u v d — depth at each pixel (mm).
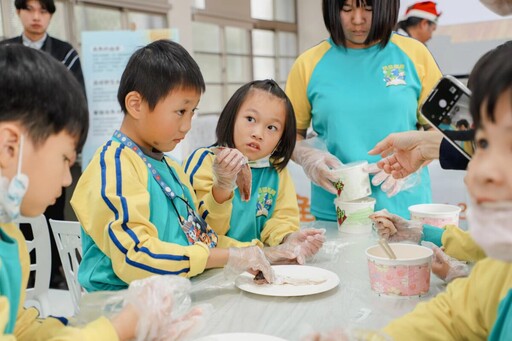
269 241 1542
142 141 1260
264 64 8609
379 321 939
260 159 1597
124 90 1231
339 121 1803
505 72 593
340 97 1794
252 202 1577
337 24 1766
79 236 1689
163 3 5816
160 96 1188
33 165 723
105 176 1149
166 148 1271
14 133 698
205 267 1170
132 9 5418
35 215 771
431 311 820
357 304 1024
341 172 1592
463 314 789
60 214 3461
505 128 588
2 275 722
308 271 1216
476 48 4340
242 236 1559
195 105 1252
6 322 682
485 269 786
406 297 1044
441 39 4438
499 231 559
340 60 1821
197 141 4812
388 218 1343
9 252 762
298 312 992
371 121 1786
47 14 3494
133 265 1089
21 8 3420
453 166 1249
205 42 7094
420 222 1416
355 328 813
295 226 1577
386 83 1782
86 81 3820
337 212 1639
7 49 737
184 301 932
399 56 1810
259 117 1539
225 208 1439
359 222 1590
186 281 896
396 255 1155
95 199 1140
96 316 896
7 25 4199
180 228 1264
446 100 918
